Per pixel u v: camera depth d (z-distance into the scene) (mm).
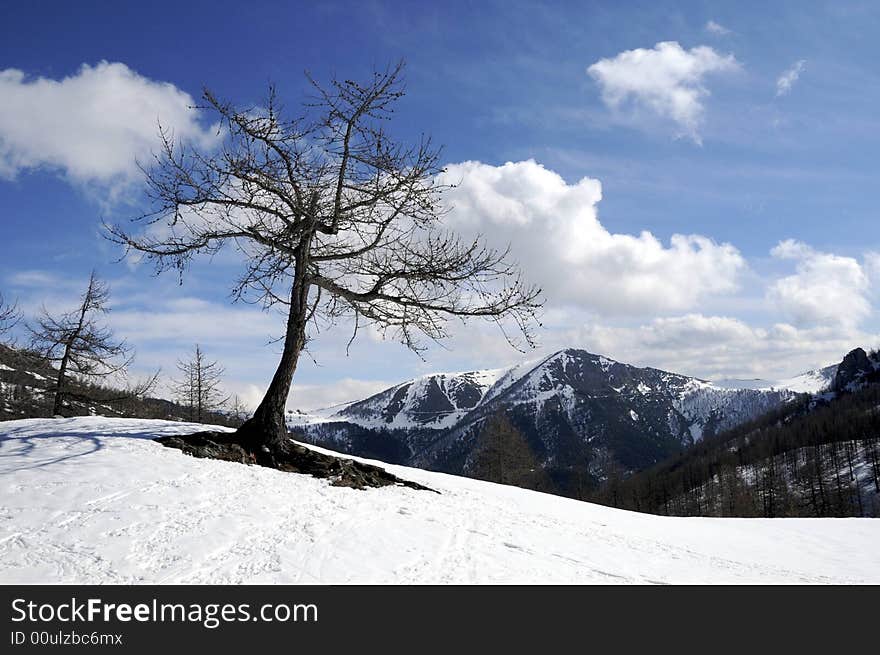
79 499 10141
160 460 12844
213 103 14492
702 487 116875
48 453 12523
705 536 17562
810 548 16484
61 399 28625
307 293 16016
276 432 15250
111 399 30172
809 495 94812
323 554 9555
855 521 21422
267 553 9273
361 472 15812
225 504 11055
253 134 14977
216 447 14391
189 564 8516
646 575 11445
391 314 16375
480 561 10578
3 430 15211
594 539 14438
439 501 15219
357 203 15969
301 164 15477
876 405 144000
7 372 28344
